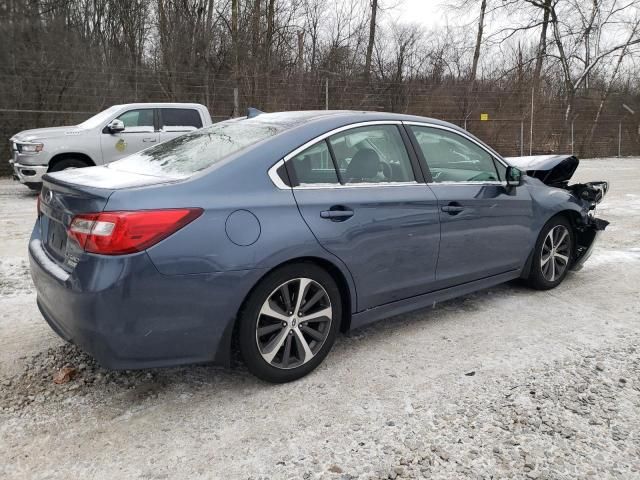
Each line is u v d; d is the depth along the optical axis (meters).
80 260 2.75
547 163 5.42
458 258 4.18
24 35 16.17
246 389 3.29
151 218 2.74
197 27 20.12
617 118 24.36
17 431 2.83
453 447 2.75
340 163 3.55
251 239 3.00
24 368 3.48
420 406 3.12
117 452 2.69
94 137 10.14
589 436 2.85
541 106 22.88
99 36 20.53
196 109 11.22
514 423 2.96
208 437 2.82
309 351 3.38
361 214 3.49
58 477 2.51
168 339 2.84
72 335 2.88
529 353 3.81
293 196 3.24
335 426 2.92
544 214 4.86
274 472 2.56
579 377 3.47
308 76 19.83
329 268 3.44
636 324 4.37
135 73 17.95
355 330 4.19
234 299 2.97
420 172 3.98
